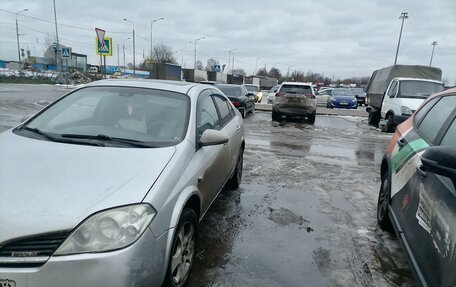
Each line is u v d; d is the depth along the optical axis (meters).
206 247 3.75
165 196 2.53
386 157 4.59
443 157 2.12
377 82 18.47
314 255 3.71
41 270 2.04
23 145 2.95
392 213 3.81
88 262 2.09
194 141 3.32
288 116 17.11
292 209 4.95
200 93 4.07
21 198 2.23
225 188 5.63
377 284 3.27
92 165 2.62
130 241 2.21
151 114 3.49
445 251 2.25
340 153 9.21
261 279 3.23
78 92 3.89
